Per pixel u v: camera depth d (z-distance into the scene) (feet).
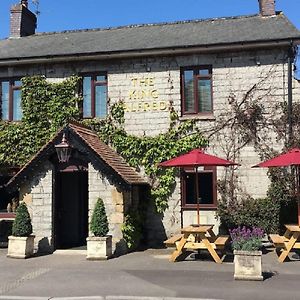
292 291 28.84
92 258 41.63
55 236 46.93
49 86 55.36
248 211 49.06
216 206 50.72
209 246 39.47
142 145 52.60
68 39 61.72
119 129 53.47
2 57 55.21
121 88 54.03
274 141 50.26
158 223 51.67
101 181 45.39
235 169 50.83
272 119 50.49
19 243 43.21
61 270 36.83
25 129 55.21
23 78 55.77
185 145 51.65
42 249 46.06
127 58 54.03
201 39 53.11
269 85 50.93
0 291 29.86
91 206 45.39
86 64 54.90
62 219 52.37
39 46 59.62
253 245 32.45
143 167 52.65
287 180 48.85
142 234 51.03
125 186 44.62
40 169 46.98
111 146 53.52
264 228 48.44
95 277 33.86
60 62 55.16
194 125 52.01
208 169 51.67
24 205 44.86
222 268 36.96
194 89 52.95
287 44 49.52
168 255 44.19
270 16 58.44
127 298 27.53
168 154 52.01
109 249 42.52
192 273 34.96
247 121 50.93
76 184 54.95
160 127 52.75
